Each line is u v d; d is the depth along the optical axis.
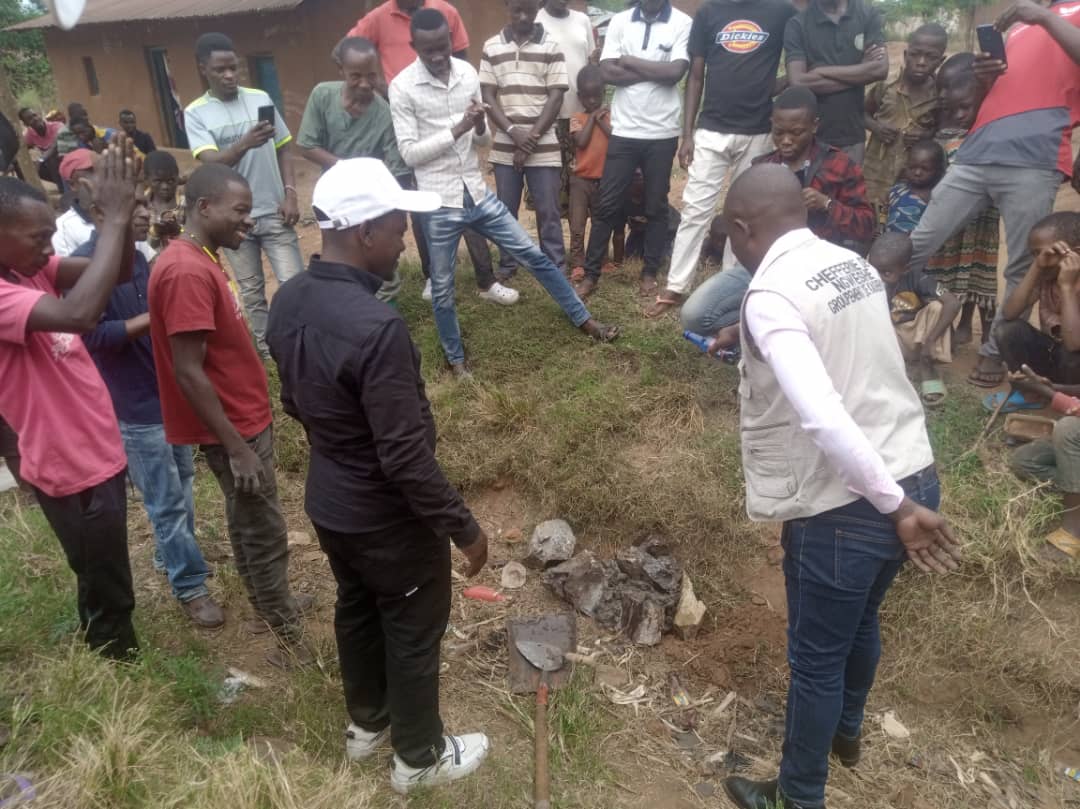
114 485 2.67
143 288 3.24
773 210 2.33
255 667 3.21
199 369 2.66
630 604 3.52
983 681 3.23
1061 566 3.44
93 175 2.30
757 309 2.17
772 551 3.79
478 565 2.44
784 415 2.27
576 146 5.82
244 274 5.10
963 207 4.16
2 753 2.44
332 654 3.23
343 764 2.70
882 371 2.25
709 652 3.44
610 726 3.06
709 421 4.38
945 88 4.52
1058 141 3.89
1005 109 3.96
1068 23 3.64
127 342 3.01
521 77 5.26
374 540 2.34
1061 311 3.64
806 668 2.44
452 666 3.31
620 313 5.32
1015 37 4.07
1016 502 3.61
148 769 2.40
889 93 5.12
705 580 3.70
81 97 16.39
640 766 2.92
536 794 2.67
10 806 2.24
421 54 4.43
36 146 10.56
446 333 4.85
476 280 5.87
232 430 2.74
